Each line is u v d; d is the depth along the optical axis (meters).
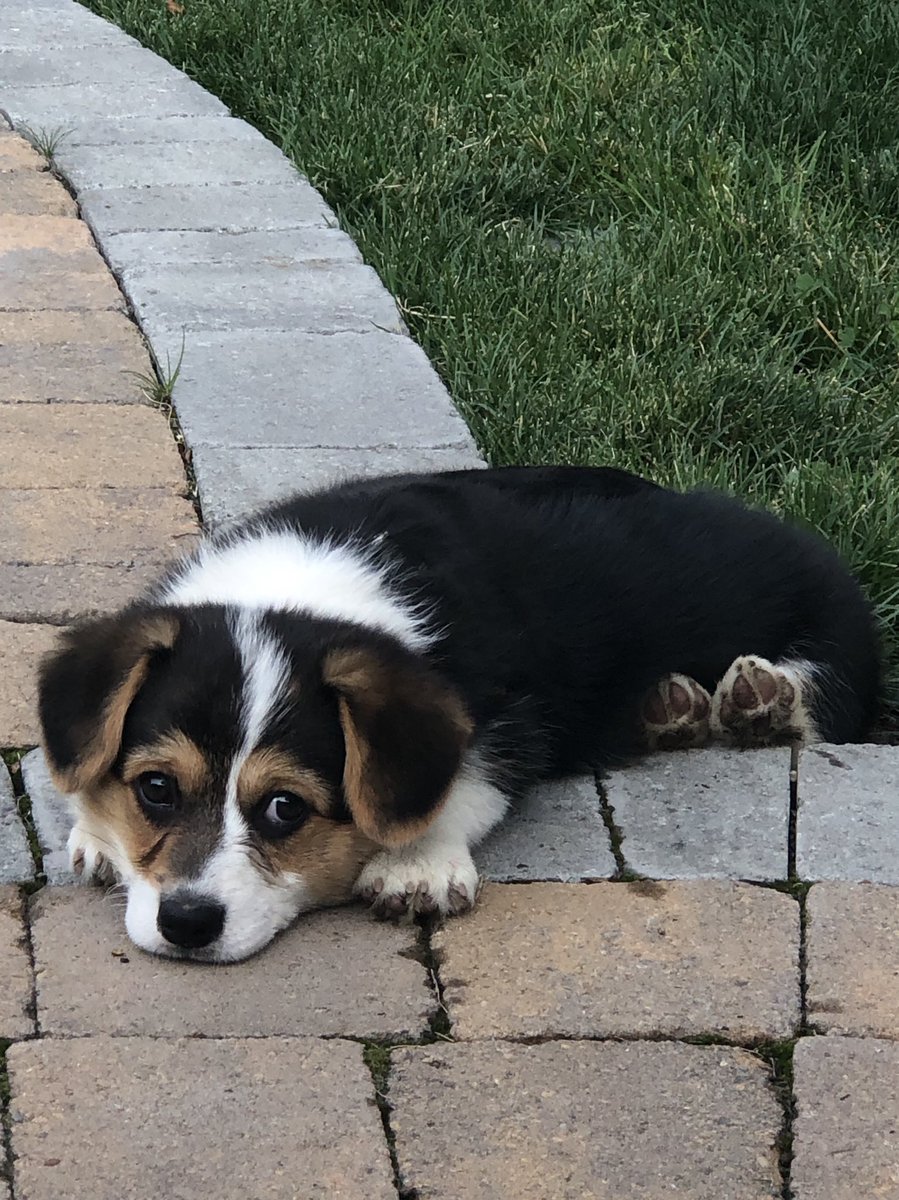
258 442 1.93
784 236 2.46
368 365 2.09
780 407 2.08
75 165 2.62
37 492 1.83
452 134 2.75
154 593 1.52
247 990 1.31
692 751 1.57
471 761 1.45
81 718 1.36
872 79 2.90
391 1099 1.24
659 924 1.37
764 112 2.81
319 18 3.19
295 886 1.36
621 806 1.49
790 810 1.49
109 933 1.35
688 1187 1.20
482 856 1.44
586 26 3.17
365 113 2.77
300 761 1.34
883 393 2.15
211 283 2.26
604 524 1.63
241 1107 1.23
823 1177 1.21
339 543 1.52
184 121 2.83
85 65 3.06
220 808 1.34
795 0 3.09
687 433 2.05
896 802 1.49
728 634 1.65
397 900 1.37
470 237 2.46
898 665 1.81
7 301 2.17
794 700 1.59
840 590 1.72
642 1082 1.26
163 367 2.05
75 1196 1.18
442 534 1.55
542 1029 1.29
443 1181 1.20
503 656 1.49
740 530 1.69
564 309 2.26
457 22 3.14
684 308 2.26
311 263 2.34
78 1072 1.25
